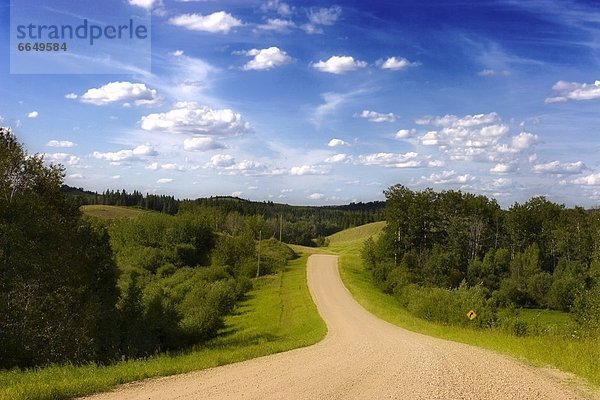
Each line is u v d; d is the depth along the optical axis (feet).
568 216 314.35
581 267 268.62
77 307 83.71
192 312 146.61
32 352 70.38
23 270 77.00
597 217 186.19
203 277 250.98
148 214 328.08
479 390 35.73
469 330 124.98
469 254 344.90
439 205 352.08
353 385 38.09
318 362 54.65
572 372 43.93
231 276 278.67
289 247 409.49
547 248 329.52
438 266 296.10
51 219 88.79
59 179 101.24
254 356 63.62
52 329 76.13
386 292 263.90
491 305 162.50
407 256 316.60
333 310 179.93
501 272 300.81
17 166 91.20
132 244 305.94
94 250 104.99
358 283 269.85
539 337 82.33
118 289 112.57
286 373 45.09
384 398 33.01
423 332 118.21
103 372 44.01
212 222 356.79
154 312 111.65
